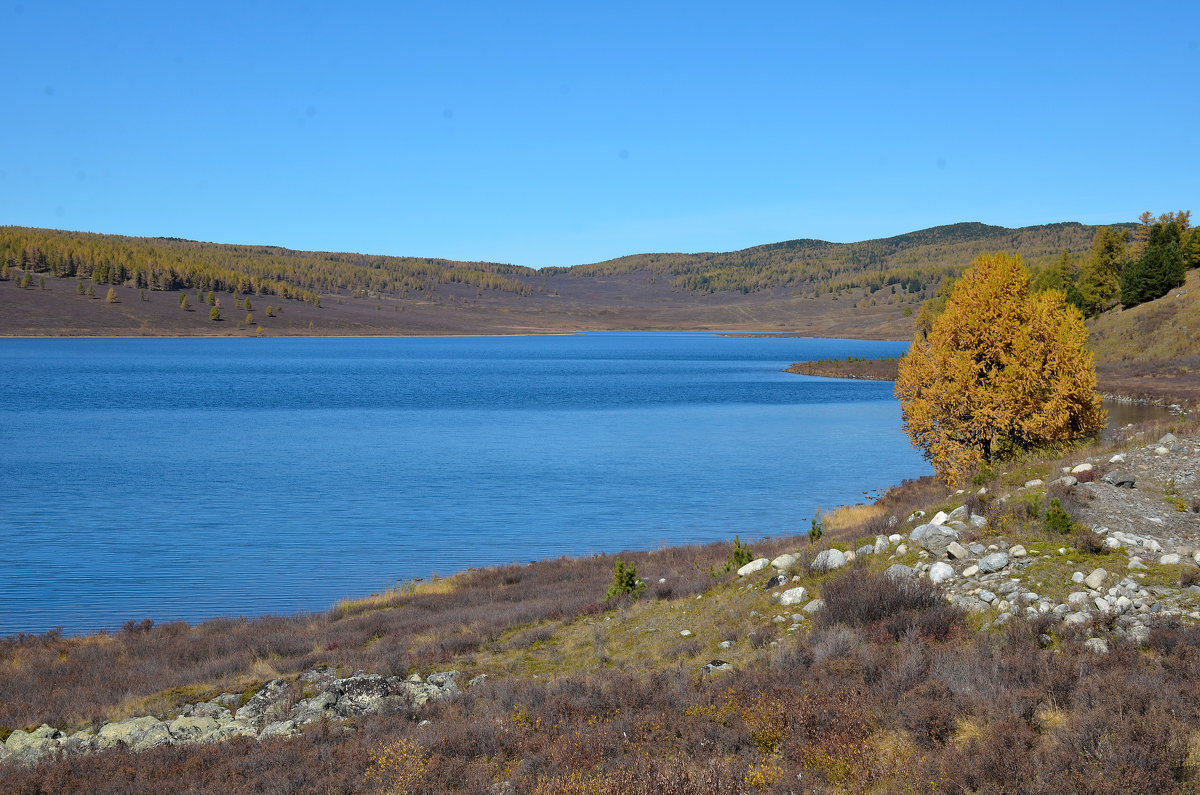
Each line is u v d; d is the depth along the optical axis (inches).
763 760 348.5
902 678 407.5
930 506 832.3
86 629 871.1
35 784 407.8
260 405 3506.4
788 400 3796.8
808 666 470.6
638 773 334.6
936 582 575.5
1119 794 273.0
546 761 377.1
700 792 319.3
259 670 642.8
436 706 506.6
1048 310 1023.0
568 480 1814.7
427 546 1246.3
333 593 1008.2
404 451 2244.1
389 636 733.3
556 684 506.0
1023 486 780.0
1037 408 1018.1
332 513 1478.8
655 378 5349.4
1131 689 344.5
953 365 1053.8
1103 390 3132.4
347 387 4503.0
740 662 521.3
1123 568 541.0
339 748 432.1
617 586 781.3
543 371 6092.5
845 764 336.5
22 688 634.8
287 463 2042.3
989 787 289.7
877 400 3774.6
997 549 604.1
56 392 3897.6
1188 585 506.0
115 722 538.9
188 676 645.3
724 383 4896.7
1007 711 352.8
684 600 722.2
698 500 1590.8
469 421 2970.0
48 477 1822.1
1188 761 293.7
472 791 353.1
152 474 1871.3
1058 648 445.1
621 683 486.6
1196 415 1087.6
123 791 396.8
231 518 1432.1
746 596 669.3
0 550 1208.8
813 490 1689.2
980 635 474.9
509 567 1063.6
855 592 556.7
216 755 444.5
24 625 883.4
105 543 1252.5
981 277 1068.5
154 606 954.7
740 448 2292.1
